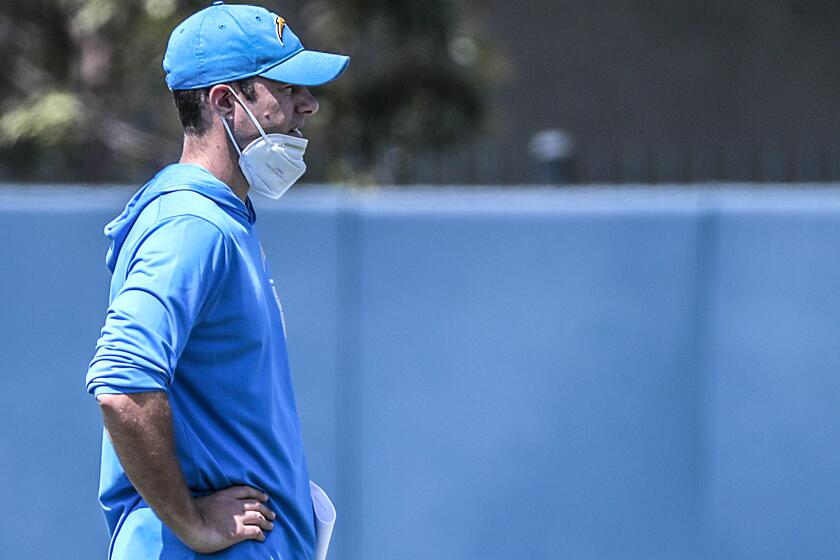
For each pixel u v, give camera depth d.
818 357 16.95
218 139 9.75
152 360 8.70
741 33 45.31
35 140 29.62
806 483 17.08
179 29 9.79
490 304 17.81
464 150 30.58
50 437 18.56
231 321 9.31
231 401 9.43
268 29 9.70
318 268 18.14
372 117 29.88
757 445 17.22
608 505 17.64
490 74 31.61
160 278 8.86
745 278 17.19
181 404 9.38
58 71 32.38
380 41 30.17
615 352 17.55
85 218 18.33
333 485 18.23
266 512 9.53
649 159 28.62
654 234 17.41
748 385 17.23
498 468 17.88
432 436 18.00
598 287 17.55
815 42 45.28
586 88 45.06
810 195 16.98
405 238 17.95
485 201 17.80
